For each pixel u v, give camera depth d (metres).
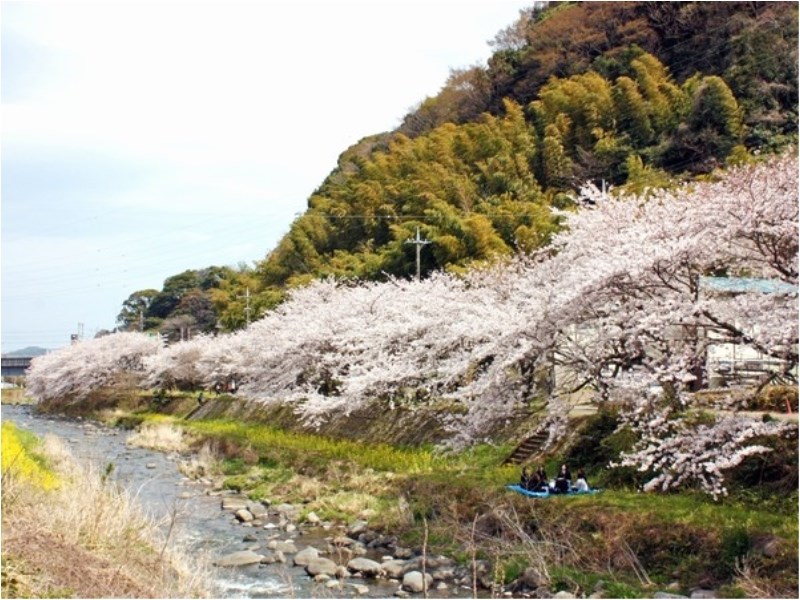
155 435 35.75
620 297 16.95
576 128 51.50
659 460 15.88
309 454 25.92
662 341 16.48
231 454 29.33
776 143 41.62
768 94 45.97
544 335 18.16
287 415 33.66
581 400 22.05
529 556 13.99
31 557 9.76
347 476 22.70
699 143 44.44
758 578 11.70
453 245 38.41
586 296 16.88
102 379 54.81
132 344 55.84
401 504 18.33
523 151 51.12
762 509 13.68
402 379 25.08
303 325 32.28
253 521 19.70
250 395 35.88
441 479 19.55
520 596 13.09
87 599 9.26
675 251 15.23
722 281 18.69
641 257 15.60
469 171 53.16
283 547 16.70
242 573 14.92
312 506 20.67
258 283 61.66
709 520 13.37
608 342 17.34
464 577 14.25
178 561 12.45
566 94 53.81
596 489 16.56
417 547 16.30
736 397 15.90
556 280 20.14
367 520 18.77
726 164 36.44
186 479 25.69
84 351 57.12
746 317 14.91
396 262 42.78
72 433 40.50
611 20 61.12
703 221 15.59
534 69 63.69
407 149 61.62
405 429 25.55
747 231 14.80
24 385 87.38
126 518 12.88
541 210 40.00
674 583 12.60
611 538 13.88
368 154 78.38
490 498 16.95
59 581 9.41
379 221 55.00
